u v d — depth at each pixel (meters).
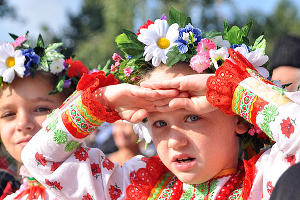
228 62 1.92
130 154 3.91
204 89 1.92
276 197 1.45
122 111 2.06
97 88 2.13
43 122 2.31
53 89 2.54
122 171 2.36
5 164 2.94
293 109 1.76
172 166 2.01
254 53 2.02
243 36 2.13
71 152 2.28
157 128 2.04
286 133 1.75
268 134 1.81
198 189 2.10
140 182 2.24
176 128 1.98
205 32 2.08
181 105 1.92
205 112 1.94
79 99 2.17
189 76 1.92
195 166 1.98
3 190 2.86
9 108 2.51
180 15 2.13
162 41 2.06
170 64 2.00
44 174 2.28
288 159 1.80
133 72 2.16
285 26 14.05
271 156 1.90
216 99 1.90
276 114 1.78
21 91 2.49
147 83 1.96
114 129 3.93
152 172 2.26
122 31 2.19
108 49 12.21
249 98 1.85
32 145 2.28
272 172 1.87
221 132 2.00
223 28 2.22
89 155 2.35
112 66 2.27
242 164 2.12
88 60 12.49
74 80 2.61
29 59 2.53
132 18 11.64
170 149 2.00
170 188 2.19
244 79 1.89
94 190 2.24
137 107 2.03
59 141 2.21
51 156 2.26
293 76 4.09
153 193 2.20
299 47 4.11
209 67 2.04
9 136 2.51
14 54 2.50
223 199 2.03
